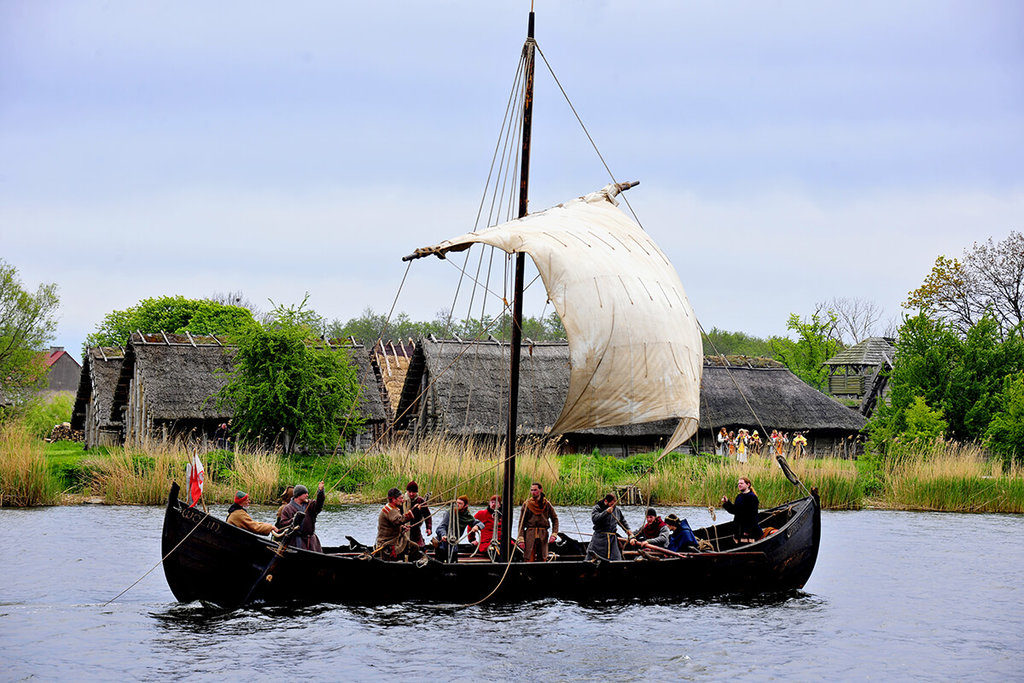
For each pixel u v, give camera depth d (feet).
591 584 131.85
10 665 98.89
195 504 118.83
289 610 122.52
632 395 147.02
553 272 147.84
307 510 127.65
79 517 205.57
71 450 326.65
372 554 127.54
